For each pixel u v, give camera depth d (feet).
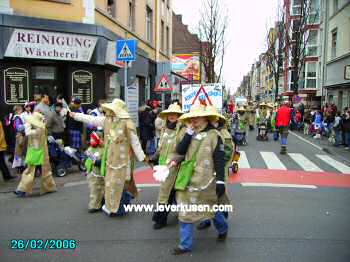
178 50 157.58
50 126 29.22
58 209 20.63
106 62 43.70
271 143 55.21
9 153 34.86
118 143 18.94
